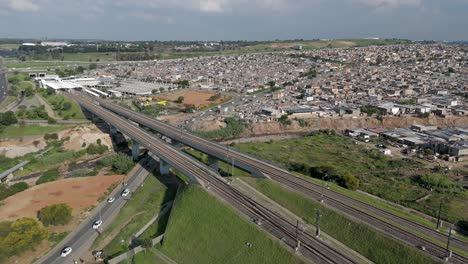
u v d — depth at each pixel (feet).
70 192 448.24
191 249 320.91
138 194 442.91
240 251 299.79
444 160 597.52
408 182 501.15
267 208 353.92
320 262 271.49
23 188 474.49
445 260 278.26
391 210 384.06
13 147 619.67
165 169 502.38
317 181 443.32
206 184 396.78
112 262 310.24
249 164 462.60
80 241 346.33
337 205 366.22
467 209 415.23
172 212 373.81
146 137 580.71
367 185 485.97
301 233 312.91
